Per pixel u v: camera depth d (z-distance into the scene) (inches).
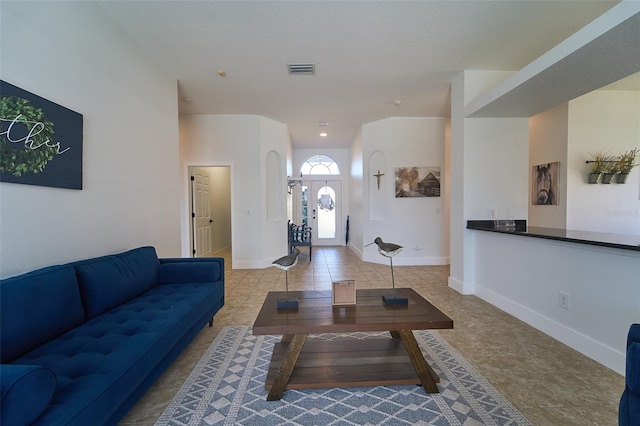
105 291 77.8
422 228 218.2
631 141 163.0
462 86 142.8
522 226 141.7
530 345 92.4
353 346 87.7
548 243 100.0
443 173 217.2
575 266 89.9
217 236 282.2
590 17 100.8
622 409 43.3
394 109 197.2
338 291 78.7
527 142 144.9
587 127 161.6
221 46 117.7
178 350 78.2
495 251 129.7
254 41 114.6
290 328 65.5
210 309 100.1
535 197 181.6
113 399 48.6
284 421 60.6
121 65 103.9
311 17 100.6
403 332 69.6
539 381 73.5
